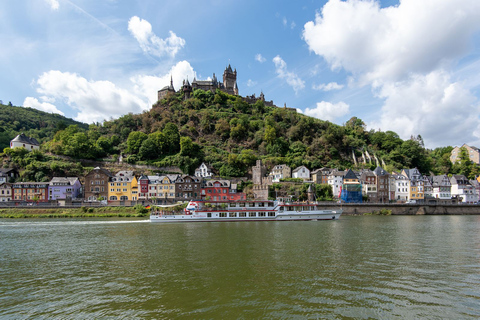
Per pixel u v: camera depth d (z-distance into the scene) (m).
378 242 45.25
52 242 45.75
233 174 129.62
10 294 23.98
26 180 110.19
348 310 20.70
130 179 108.62
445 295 23.42
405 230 58.97
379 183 124.88
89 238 49.16
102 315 20.17
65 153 123.69
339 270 29.91
